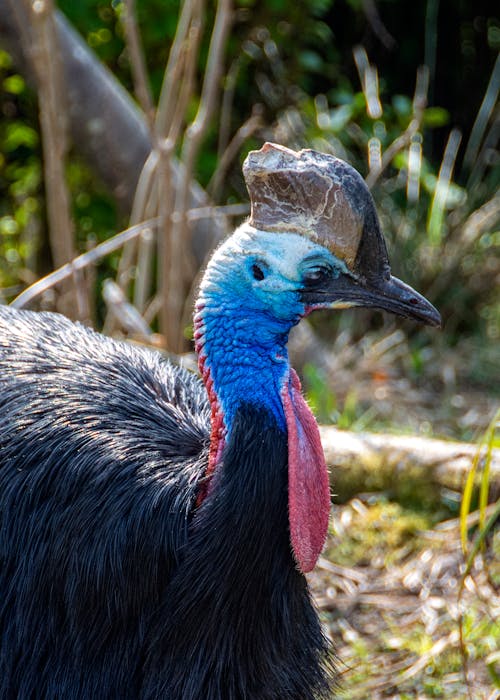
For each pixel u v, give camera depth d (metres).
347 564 8.40
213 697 5.17
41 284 8.87
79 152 10.68
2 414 5.50
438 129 15.91
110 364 5.82
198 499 5.23
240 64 12.85
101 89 10.24
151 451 5.36
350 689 7.05
